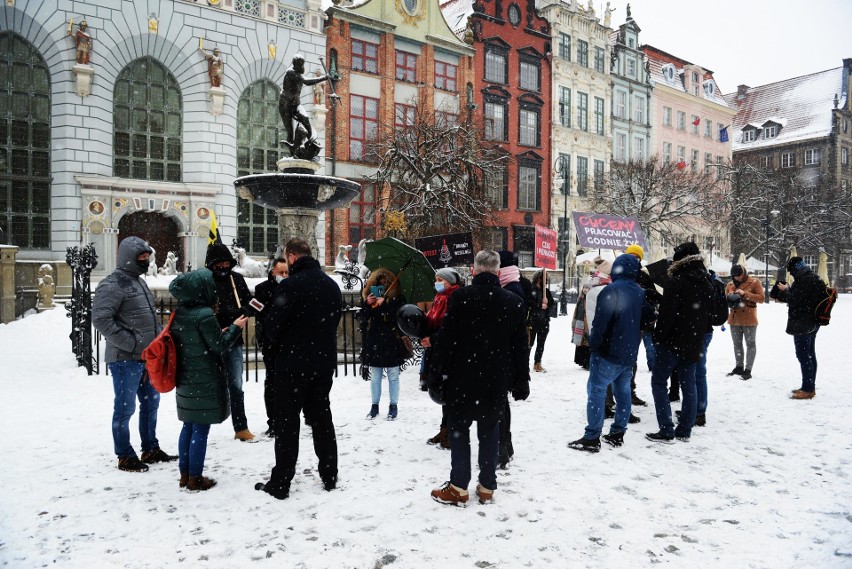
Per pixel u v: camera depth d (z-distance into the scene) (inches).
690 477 184.9
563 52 1600.6
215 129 995.9
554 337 596.1
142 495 168.6
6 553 134.3
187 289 167.2
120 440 189.8
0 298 697.6
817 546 137.5
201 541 140.4
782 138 2551.7
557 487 175.2
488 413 159.8
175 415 266.8
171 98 979.3
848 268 2114.9
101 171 907.4
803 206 1817.2
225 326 213.2
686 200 1638.8
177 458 203.5
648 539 141.9
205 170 986.1
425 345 211.6
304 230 436.1
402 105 1216.2
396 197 1085.1
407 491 171.3
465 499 161.5
